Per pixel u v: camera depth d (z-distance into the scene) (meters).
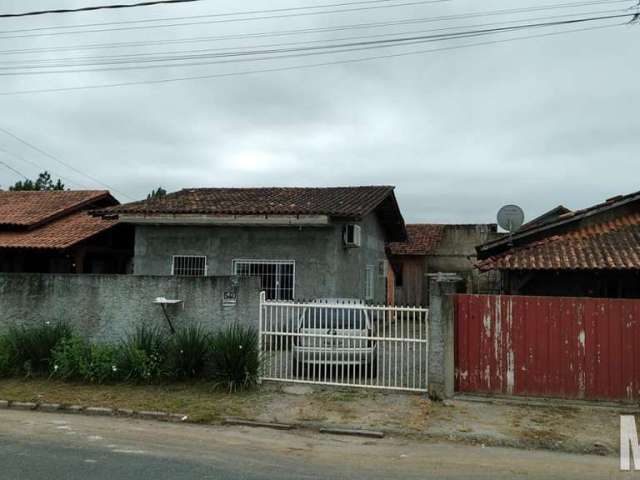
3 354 10.02
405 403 8.66
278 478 5.46
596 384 8.53
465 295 9.05
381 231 22.36
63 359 9.79
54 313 10.78
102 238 19.27
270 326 9.86
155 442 6.79
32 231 18.72
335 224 15.31
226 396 8.97
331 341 9.62
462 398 8.84
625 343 8.47
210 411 8.19
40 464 5.72
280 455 6.38
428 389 8.93
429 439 7.20
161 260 16.41
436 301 8.98
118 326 10.46
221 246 16.03
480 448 6.86
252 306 9.88
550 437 7.17
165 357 9.80
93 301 10.62
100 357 9.77
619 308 8.51
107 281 10.56
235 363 9.28
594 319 8.59
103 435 7.07
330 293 15.18
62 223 19.61
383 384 9.44
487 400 8.75
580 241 13.03
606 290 12.52
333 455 6.45
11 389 9.27
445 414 8.12
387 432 7.40
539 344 8.75
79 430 7.31
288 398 8.88
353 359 9.53
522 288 12.89
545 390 8.70
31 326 10.83
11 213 20.00
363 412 8.20
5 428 7.35
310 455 6.43
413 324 9.25
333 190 19.08
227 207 15.91
